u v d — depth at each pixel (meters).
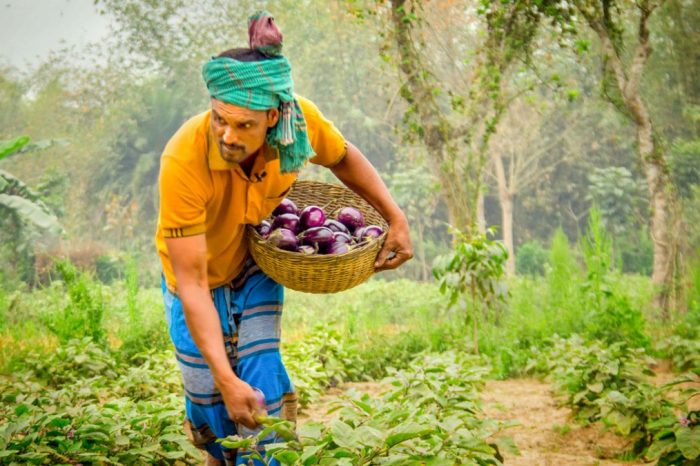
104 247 29.64
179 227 2.98
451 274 9.00
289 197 3.73
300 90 29.92
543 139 32.00
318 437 3.05
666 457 3.88
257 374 3.25
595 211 10.06
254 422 3.00
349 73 28.94
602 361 6.01
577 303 9.90
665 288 12.34
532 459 4.85
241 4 25.95
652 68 17.34
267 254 3.17
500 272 9.07
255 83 2.71
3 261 22.61
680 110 18.80
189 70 28.92
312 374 6.81
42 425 3.73
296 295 18.78
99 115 32.94
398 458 2.90
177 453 3.73
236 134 2.76
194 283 3.02
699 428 3.82
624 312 9.34
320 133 3.30
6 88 32.16
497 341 9.09
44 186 26.67
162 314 10.74
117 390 6.16
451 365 5.44
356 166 3.45
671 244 12.48
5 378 6.97
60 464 3.46
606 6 12.32
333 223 3.43
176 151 2.94
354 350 8.70
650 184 12.73
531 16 12.13
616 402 5.09
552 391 7.13
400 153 29.11
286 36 26.88
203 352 2.99
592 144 32.44
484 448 3.32
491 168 33.62
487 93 12.37
